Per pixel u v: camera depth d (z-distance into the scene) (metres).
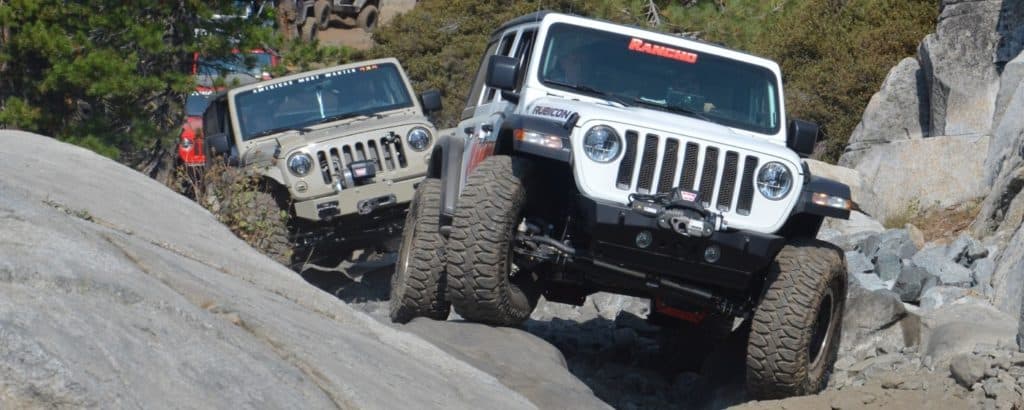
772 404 8.10
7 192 4.52
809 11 24.67
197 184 14.27
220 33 21.16
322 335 5.26
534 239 8.60
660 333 11.21
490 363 7.76
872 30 22.91
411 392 5.09
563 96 9.40
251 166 14.13
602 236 8.28
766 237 8.29
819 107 22.20
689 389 9.84
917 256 12.06
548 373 7.87
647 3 27.02
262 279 6.13
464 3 32.84
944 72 17.66
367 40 41.22
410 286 9.84
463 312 8.70
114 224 5.58
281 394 4.04
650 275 8.68
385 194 14.23
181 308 4.17
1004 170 14.27
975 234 14.02
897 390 8.03
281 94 15.51
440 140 10.53
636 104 9.40
